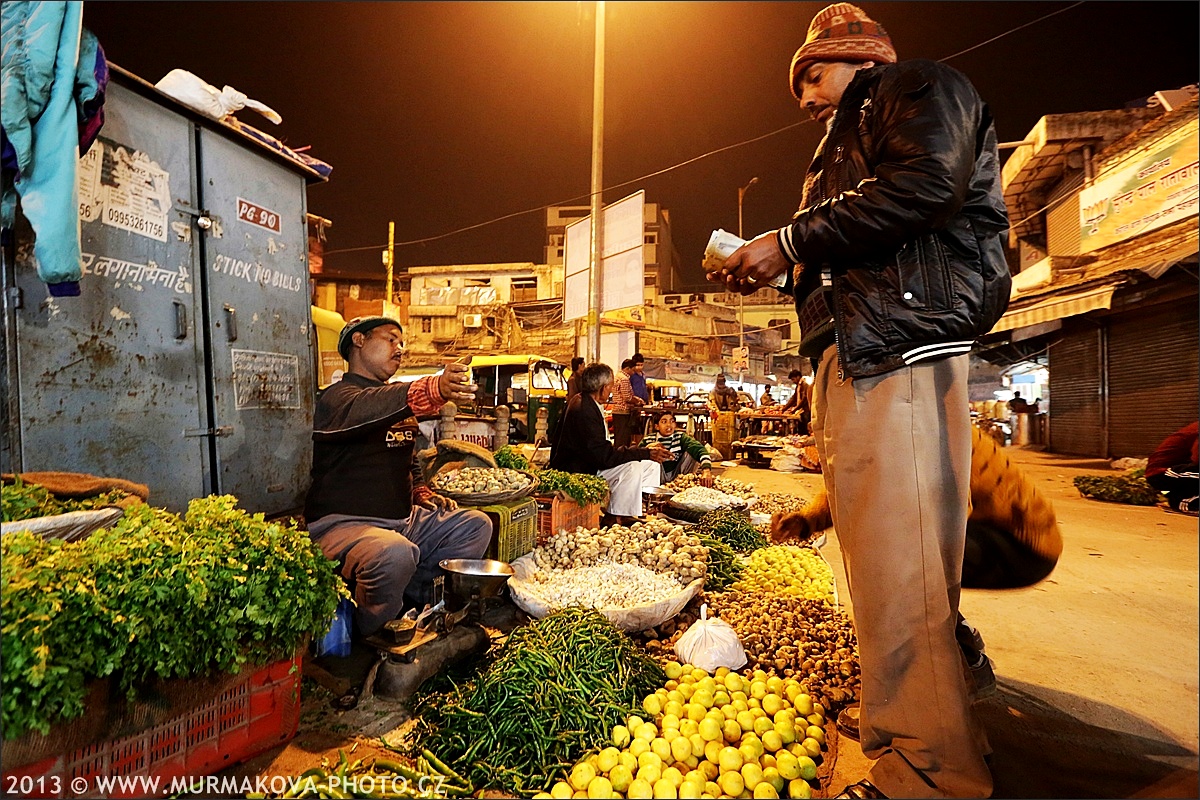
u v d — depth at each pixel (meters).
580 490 4.78
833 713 2.62
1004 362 18.66
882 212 1.72
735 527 5.30
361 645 2.80
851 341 1.88
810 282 2.20
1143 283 9.45
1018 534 2.46
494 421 9.54
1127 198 10.09
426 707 2.42
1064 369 14.25
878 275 1.86
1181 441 7.23
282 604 2.01
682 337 32.84
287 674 2.21
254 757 2.12
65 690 1.45
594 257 11.84
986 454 2.50
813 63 2.25
